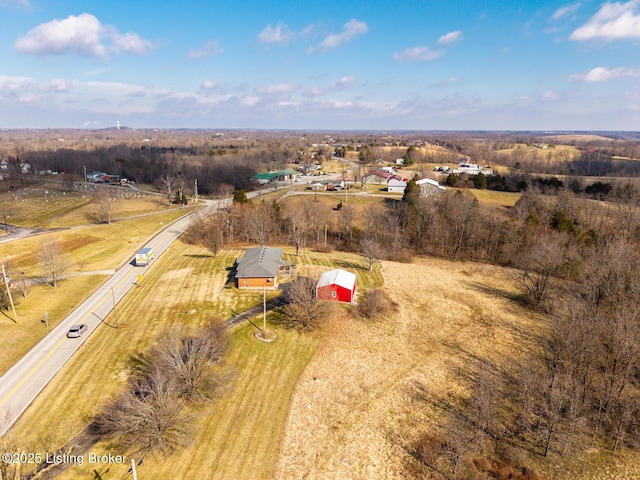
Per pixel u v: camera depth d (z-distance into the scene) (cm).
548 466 3356
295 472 3222
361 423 3800
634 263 6238
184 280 6775
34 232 8856
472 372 4647
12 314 5262
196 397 3812
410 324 5725
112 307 5712
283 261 7362
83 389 3931
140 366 4306
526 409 3894
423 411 3988
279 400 4022
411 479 3216
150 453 3225
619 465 3375
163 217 10869
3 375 4103
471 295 6825
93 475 2997
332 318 5700
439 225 9406
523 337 5462
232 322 5378
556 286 7025
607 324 4666
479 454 3453
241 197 10481
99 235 8975
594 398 4131
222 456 3291
